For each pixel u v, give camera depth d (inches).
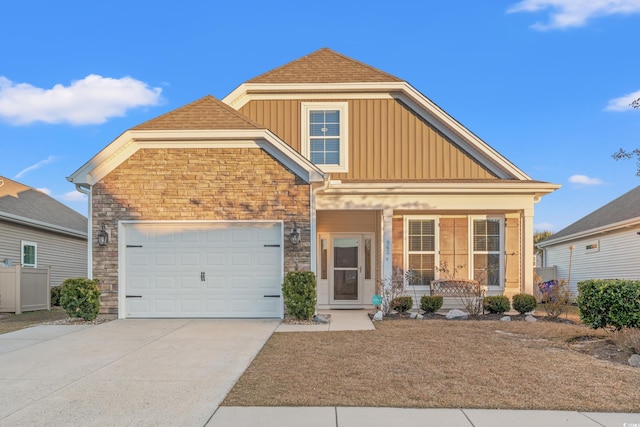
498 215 550.0
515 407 210.2
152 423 194.1
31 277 612.7
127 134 462.3
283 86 569.9
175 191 473.1
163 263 473.7
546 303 487.8
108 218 472.7
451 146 570.3
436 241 549.6
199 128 463.8
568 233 848.9
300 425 189.9
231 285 472.4
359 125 574.2
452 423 192.4
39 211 781.3
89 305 445.4
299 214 470.6
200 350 325.7
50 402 221.0
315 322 442.0
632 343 306.2
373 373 263.0
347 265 593.9
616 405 212.5
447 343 343.9
